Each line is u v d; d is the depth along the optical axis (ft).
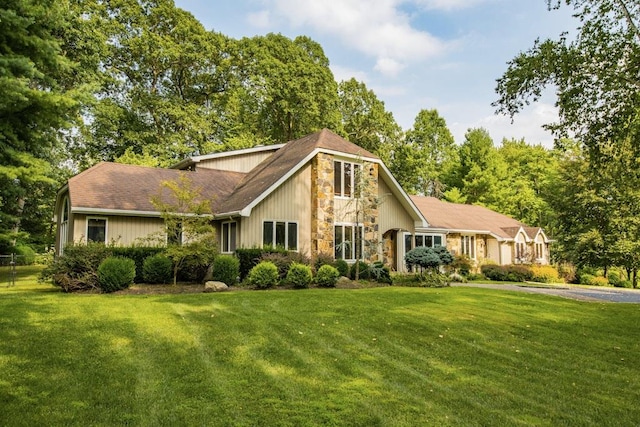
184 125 110.11
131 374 18.61
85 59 80.94
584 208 95.20
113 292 40.98
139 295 39.32
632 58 37.09
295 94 115.03
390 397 17.51
